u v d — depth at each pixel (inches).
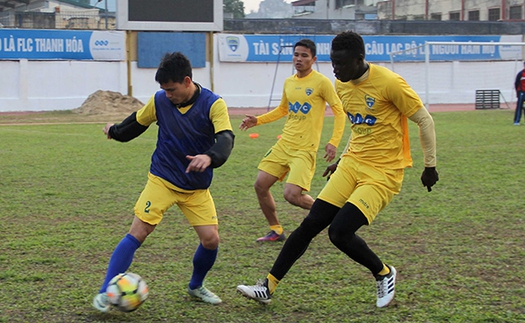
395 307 148.8
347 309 147.9
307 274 175.9
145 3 1012.5
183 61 139.1
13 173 364.2
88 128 680.4
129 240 145.1
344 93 149.5
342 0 1959.9
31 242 210.2
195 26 1037.2
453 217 246.5
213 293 157.5
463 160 410.6
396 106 143.6
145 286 140.1
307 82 212.4
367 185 145.6
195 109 143.2
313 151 212.5
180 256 195.5
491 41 1226.0
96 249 203.5
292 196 209.2
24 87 999.6
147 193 146.5
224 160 135.5
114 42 1039.6
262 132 643.5
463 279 169.2
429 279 170.4
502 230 225.5
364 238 217.0
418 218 246.5
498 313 143.2
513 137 551.5
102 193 305.0
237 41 1104.2
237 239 218.2
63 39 1013.8
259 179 214.1
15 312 144.9
